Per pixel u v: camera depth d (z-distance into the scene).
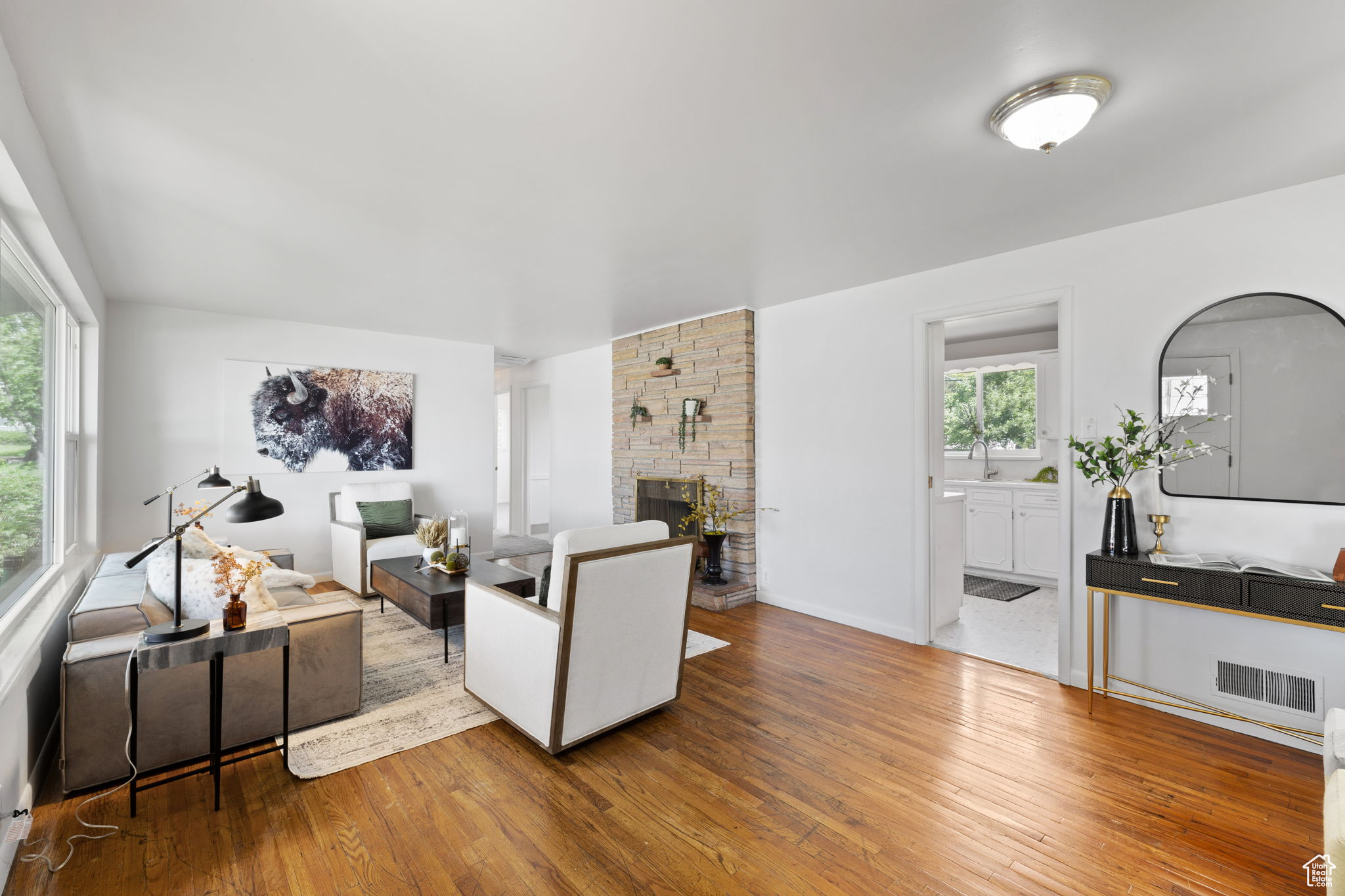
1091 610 2.74
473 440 6.08
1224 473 2.62
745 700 2.87
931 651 3.55
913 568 3.71
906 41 1.53
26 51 1.52
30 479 2.46
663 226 2.85
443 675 3.12
